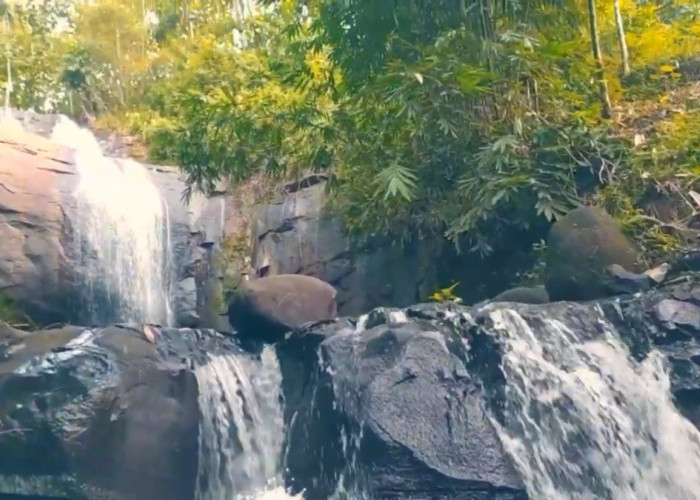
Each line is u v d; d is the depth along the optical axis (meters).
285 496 7.25
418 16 10.00
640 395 7.12
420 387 6.66
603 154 9.24
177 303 13.05
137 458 6.98
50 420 6.73
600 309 7.47
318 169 11.97
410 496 6.39
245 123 10.81
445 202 9.91
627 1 11.84
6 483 6.87
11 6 21.34
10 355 7.12
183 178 14.10
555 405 7.00
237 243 13.10
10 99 19.66
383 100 9.80
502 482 6.36
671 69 10.49
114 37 20.28
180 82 17.11
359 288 11.20
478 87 9.05
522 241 9.62
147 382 7.18
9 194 11.39
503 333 7.06
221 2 21.05
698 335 7.21
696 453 6.94
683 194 8.69
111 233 12.69
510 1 9.73
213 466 7.48
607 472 6.94
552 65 9.94
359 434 6.64
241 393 7.77
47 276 11.47
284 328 8.27
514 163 9.14
